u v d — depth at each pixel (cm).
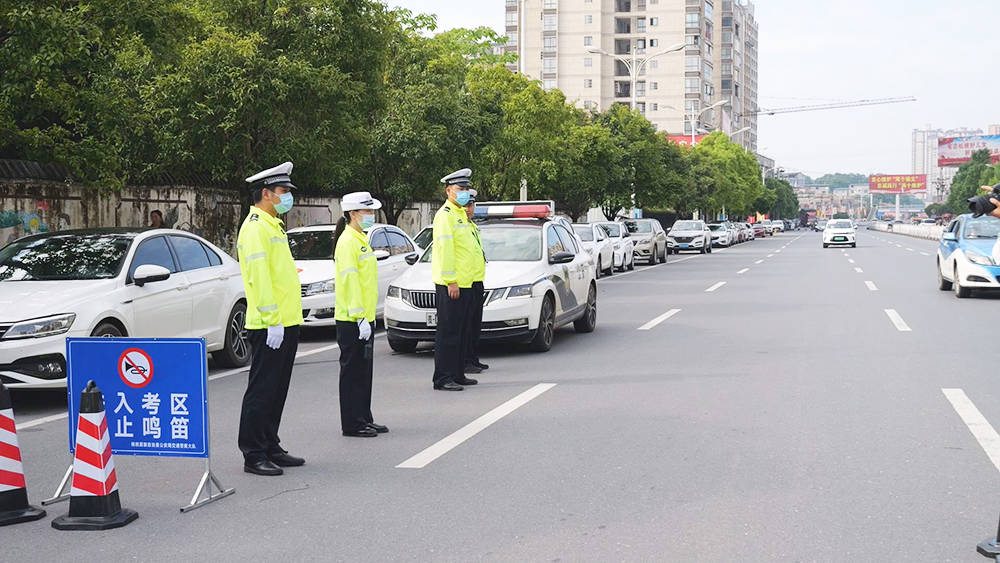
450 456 647
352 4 1783
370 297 723
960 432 695
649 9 11562
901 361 1031
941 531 476
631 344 1217
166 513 530
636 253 3366
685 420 750
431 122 2428
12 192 1586
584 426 734
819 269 2853
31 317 826
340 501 546
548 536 476
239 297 1102
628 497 542
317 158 1825
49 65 1218
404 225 3216
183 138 1733
